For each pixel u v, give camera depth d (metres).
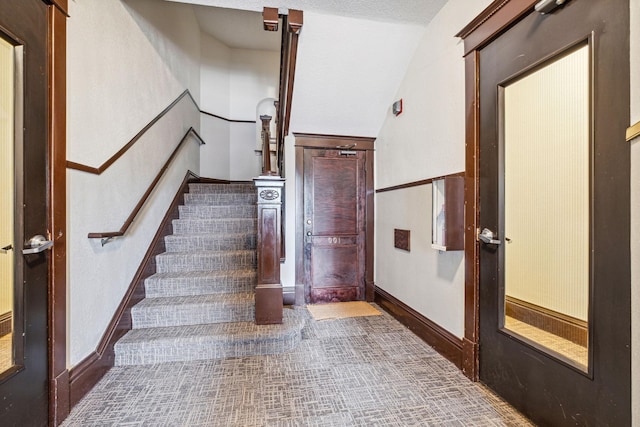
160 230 3.00
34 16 1.42
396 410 1.61
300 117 3.17
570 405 1.35
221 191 4.11
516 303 1.70
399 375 1.94
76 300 1.70
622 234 1.15
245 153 5.26
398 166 2.96
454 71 2.10
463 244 2.00
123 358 2.07
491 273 1.79
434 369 2.02
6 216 1.33
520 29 1.58
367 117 3.24
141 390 1.78
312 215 3.44
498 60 1.72
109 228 2.06
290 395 1.73
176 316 2.40
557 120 1.52
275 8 2.17
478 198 1.88
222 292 2.73
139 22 2.59
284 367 2.04
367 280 3.53
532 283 1.67
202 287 2.70
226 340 2.18
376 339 2.48
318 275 3.47
